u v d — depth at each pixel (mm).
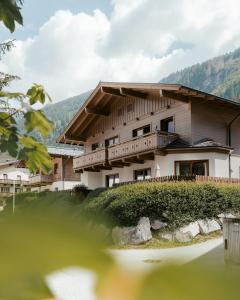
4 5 801
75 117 29141
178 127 22812
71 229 697
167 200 16453
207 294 580
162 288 583
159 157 22656
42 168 994
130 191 16938
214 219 16922
